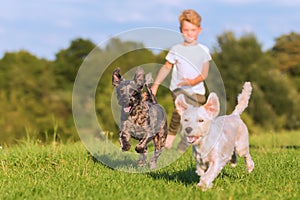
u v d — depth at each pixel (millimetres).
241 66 40688
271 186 7375
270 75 41656
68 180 7664
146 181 7613
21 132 35406
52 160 9367
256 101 39781
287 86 42500
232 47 41188
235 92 38219
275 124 39594
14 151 10336
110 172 8430
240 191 6766
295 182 7672
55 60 46375
